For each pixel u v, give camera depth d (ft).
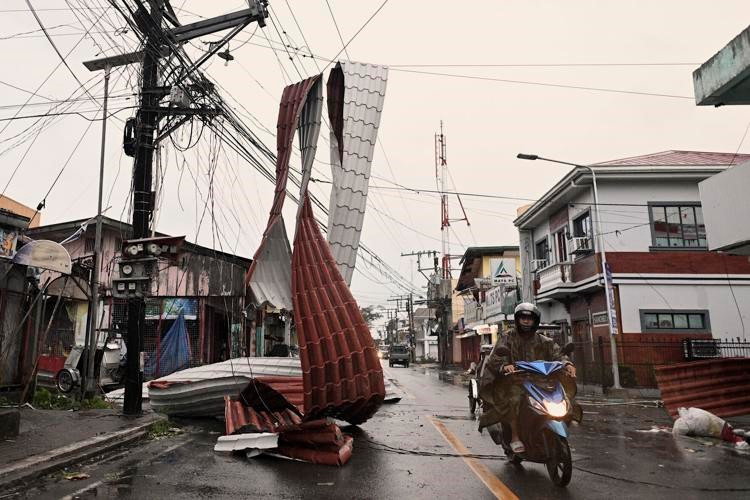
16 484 17.25
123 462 21.38
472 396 39.27
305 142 29.84
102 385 49.93
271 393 27.17
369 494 16.97
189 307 65.57
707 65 27.27
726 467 20.88
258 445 22.61
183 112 36.55
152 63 35.78
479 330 107.45
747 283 61.26
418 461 22.24
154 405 36.27
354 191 31.24
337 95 33.60
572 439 27.86
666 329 60.34
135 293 32.65
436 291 168.86
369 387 25.16
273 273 28.25
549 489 17.60
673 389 34.88
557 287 67.92
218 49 37.17
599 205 62.75
